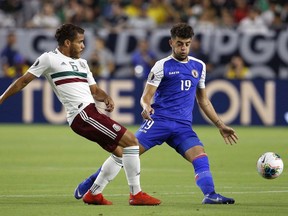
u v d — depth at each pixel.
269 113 83.69
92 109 32.81
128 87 84.31
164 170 48.59
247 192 37.69
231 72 87.31
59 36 33.16
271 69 87.12
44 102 86.69
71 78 32.91
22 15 102.25
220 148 62.62
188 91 34.75
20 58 88.25
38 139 70.94
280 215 29.66
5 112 87.50
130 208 31.69
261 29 89.25
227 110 84.00
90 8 98.19
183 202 33.97
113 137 32.38
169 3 98.12
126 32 87.50
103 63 87.81
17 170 48.25
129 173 32.50
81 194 33.94
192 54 86.81
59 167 50.03
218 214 29.88
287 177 44.22
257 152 59.56
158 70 34.41
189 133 34.50
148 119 33.59
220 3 97.38
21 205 32.91
